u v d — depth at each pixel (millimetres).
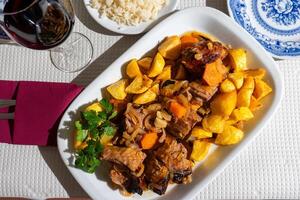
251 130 537
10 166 552
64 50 584
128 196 541
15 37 489
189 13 565
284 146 552
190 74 557
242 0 590
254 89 549
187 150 546
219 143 539
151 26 571
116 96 545
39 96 553
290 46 573
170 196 536
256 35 586
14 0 479
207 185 535
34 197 551
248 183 544
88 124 519
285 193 545
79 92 559
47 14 466
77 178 525
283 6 600
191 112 534
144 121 537
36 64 583
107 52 586
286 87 569
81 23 592
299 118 559
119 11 555
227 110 526
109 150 516
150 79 550
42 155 556
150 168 520
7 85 565
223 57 550
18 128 547
